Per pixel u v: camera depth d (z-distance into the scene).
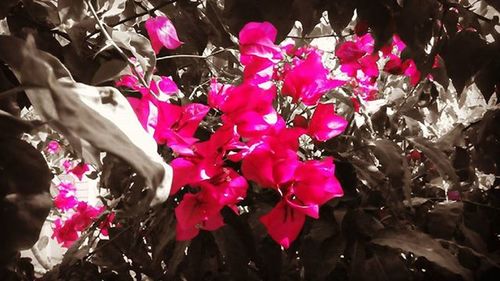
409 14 0.58
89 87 0.24
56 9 0.52
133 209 0.49
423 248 0.58
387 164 0.68
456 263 0.56
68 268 0.75
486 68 0.64
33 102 0.22
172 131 0.35
